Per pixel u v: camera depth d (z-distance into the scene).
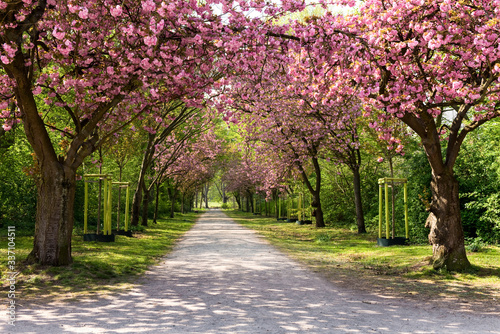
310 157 21.95
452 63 8.31
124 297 6.35
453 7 7.15
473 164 13.55
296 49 7.36
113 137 10.71
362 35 7.59
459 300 6.34
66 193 8.52
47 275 7.61
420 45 7.57
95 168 20.27
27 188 16.77
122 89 8.41
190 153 31.58
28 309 5.51
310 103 17.19
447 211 8.78
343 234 18.83
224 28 7.08
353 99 13.98
